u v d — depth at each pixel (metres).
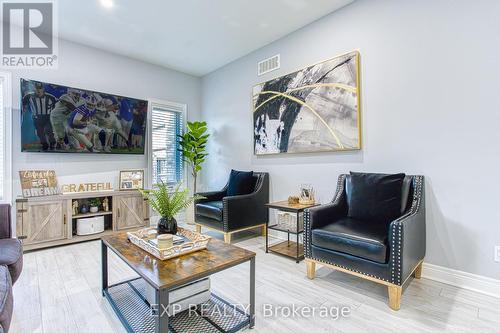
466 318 1.69
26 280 2.23
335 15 2.89
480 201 2.03
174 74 4.56
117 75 3.92
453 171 2.15
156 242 1.77
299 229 2.82
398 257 1.76
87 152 3.56
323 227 2.19
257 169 3.83
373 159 2.61
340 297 1.96
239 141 4.12
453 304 1.85
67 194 3.22
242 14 2.95
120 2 2.71
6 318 1.15
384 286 2.13
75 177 3.54
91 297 1.96
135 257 1.63
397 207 2.18
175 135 4.61
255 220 3.43
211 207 3.34
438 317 1.70
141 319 1.67
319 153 3.07
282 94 3.40
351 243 1.95
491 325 1.62
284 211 2.94
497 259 1.96
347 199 2.53
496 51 1.96
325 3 2.76
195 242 1.74
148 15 2.95
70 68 3.50
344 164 2.84
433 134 2.25
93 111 3.58
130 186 3.91
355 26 2.72
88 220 3.31
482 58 2.02
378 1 2.56
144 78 4.20
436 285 2.13
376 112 2.58
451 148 2.16
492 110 1.98
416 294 1.99
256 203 3.44
